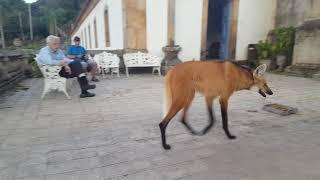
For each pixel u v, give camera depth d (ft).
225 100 11.32
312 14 31.14
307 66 30.86
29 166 8.98
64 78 18.67
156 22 31.04
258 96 19.86
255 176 8.45
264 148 10.57
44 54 17.98
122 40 31.45
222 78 10.98
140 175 8.46
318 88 23.07
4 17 168.04
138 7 29.96
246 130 12.59
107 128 12.71
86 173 8.55
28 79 28.89
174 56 31.07
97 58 28.89
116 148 10.46
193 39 32.91
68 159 9.50
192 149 10.44
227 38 35.94
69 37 132.46
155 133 12.10
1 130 12.37
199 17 32.68
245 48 36.81
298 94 20.59
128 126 13.00
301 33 31.65
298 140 11.41
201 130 12.50
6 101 18.08
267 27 37.76
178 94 10.53
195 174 8.56
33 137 11.53
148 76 29.53
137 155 9.87
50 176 8.36
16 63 27.91
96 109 16.01
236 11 34.94
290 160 9.55
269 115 14.99
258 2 36.24
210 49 44.29
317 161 9.47
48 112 15.33
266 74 31.91
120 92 20.97
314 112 15.62
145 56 29.81
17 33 185.26
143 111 15.60
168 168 8.93
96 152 10.09
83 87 19.03
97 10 46.21
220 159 9.62
